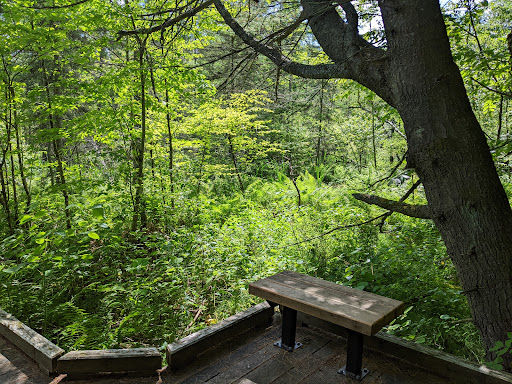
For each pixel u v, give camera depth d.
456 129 2.37
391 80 2.52
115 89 6.55
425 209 2.70
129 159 6.84
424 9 2.34
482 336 2.60
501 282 2.40
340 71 2.75
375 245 5.46
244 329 3.00
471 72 4.08
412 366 2.57
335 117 13.68
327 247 5.57
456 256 2.55
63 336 3.62
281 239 6.32
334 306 2.39
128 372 2.45
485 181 2.39
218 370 2.52
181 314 4.02
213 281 4.77
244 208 9.28
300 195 9.95
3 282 4.05
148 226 7.13
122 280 4.81
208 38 6.80
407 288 4.00
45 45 5.89
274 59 3.17
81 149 11.20
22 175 6.71
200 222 7.12
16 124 6.38
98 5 5.98
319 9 2.66
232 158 11.84
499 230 2.38
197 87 6.29
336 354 2.72
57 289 4.29
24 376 2.44
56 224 5.87
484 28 5.30
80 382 2.39
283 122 15.11
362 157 15.30
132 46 6.49
